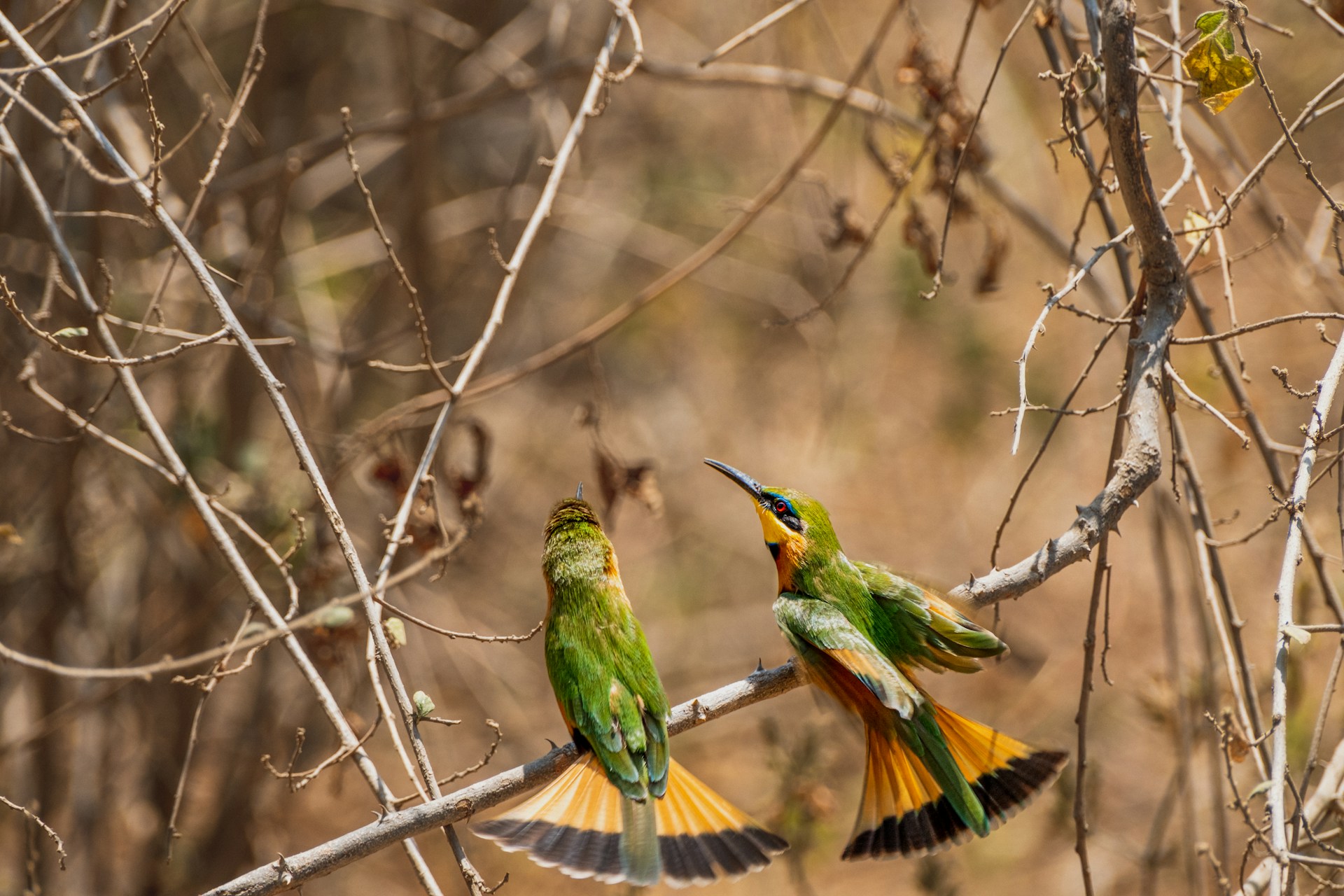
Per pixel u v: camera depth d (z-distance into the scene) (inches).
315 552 374.3
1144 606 741.3
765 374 854.5
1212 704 377.4
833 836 539.2
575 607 273.9
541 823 241.6
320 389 563.2
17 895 499.2
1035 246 816.9
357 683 378.0
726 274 796.6
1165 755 661.9
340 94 677.9
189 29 383.2
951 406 831.7
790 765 457.1
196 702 522.3
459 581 730.2
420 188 553.3
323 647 369.7
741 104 800.3
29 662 256.1
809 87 456.4
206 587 515.5
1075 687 714.8
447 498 495.8
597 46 695.1
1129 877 603.2
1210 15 269.3
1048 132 665.6
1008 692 722.8
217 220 506.6
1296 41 737.0
